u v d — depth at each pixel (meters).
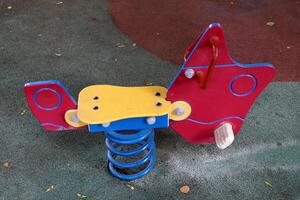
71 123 1.31
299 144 1.54
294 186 1.38
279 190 1.37
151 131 1.37
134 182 1.41
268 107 1.71
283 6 2.53
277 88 1.82
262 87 1.27
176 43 2.18
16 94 1.81
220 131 1.33
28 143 1.56
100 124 1.23
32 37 2.25
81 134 1.60
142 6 2.55
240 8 2.51
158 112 1.22
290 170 1.44
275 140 1.56
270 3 2.56
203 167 1.46
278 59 2.03
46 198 1.36
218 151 1.52
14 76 1.93
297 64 1.98
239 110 1.33
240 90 1.27
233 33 2.26
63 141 1.57
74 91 1.84
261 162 1.47
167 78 1.91
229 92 1.28
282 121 1.64
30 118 1.68
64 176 1.43
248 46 2.14
